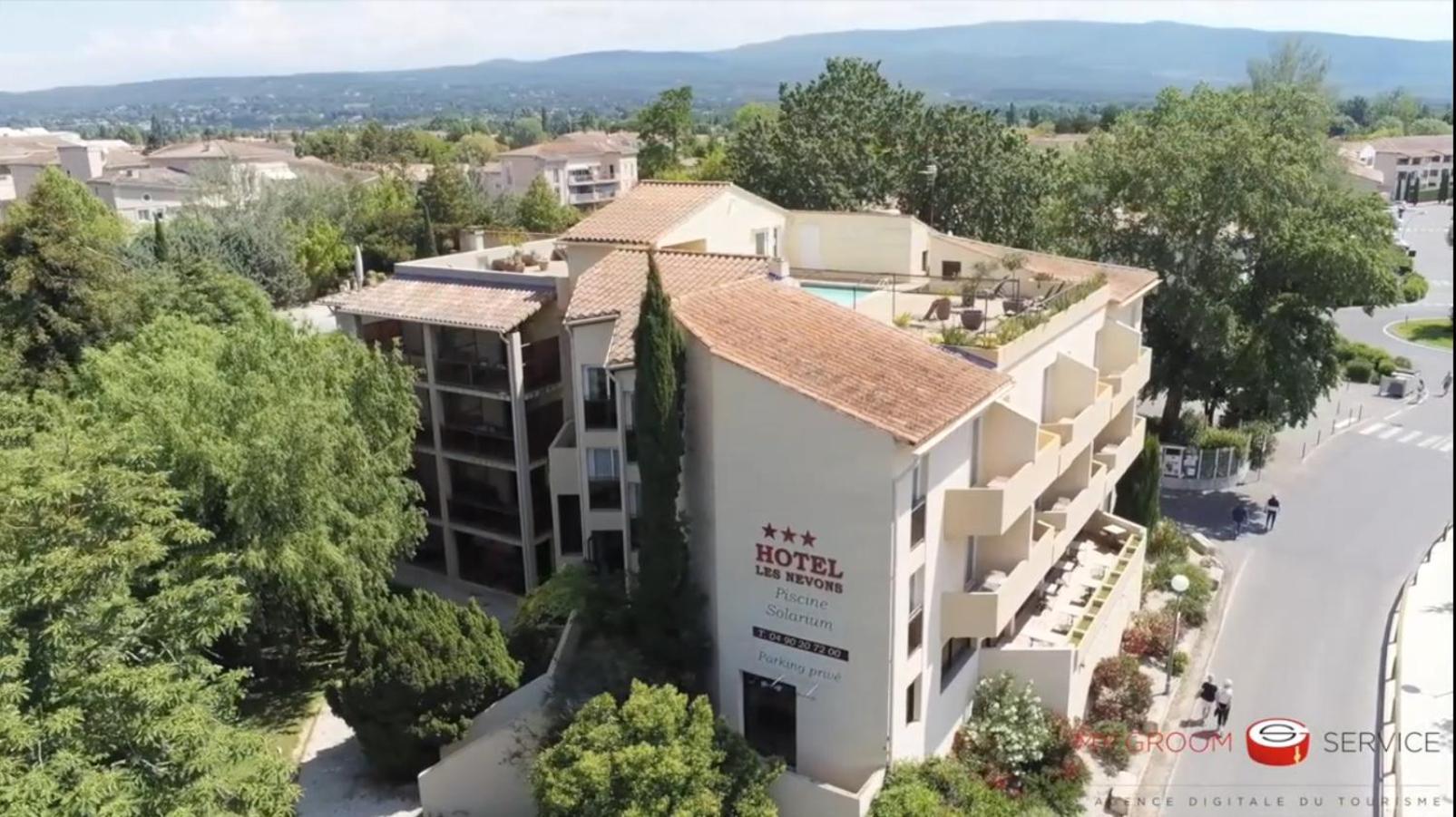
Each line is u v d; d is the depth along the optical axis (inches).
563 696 997.8
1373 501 1875.0
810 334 1028.5
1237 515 1769.2
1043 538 1141.7
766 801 914.1
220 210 3255.4
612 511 1243.8
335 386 1263.5
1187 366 1899.6
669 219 1435.8
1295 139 1884.8
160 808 716.0
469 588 1535.4
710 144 4950.8
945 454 989.2
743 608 997.2
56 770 666.2
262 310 1675.7
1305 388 1796.3
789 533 942.4
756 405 932.0
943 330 1162.0
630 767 858.1
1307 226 1791.3
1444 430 2285.9
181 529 884.0
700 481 1007.6
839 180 2541.8
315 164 5177.2
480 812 1014.4
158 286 1695.4
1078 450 1232.2
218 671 889.5
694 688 1027.3
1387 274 1772.9
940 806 944.9
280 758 845.8
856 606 922.1
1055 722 1088.2
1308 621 1427.2
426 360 1482.5
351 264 3282.5
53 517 773.9
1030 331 1152.8
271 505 1111.6
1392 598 1496.1
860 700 945.5
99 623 763.4
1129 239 1843.0
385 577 1328.7
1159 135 1900.8
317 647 1338.6
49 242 1515.7
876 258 1635.1
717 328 990.4
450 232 3462.1
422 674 1013.8
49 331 1514.5
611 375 1071.6
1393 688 1247.5
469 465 1518.2
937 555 997.2
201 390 1128.2
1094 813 1027.3
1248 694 1249.4
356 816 1031.0
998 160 2603.3
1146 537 1469.0
